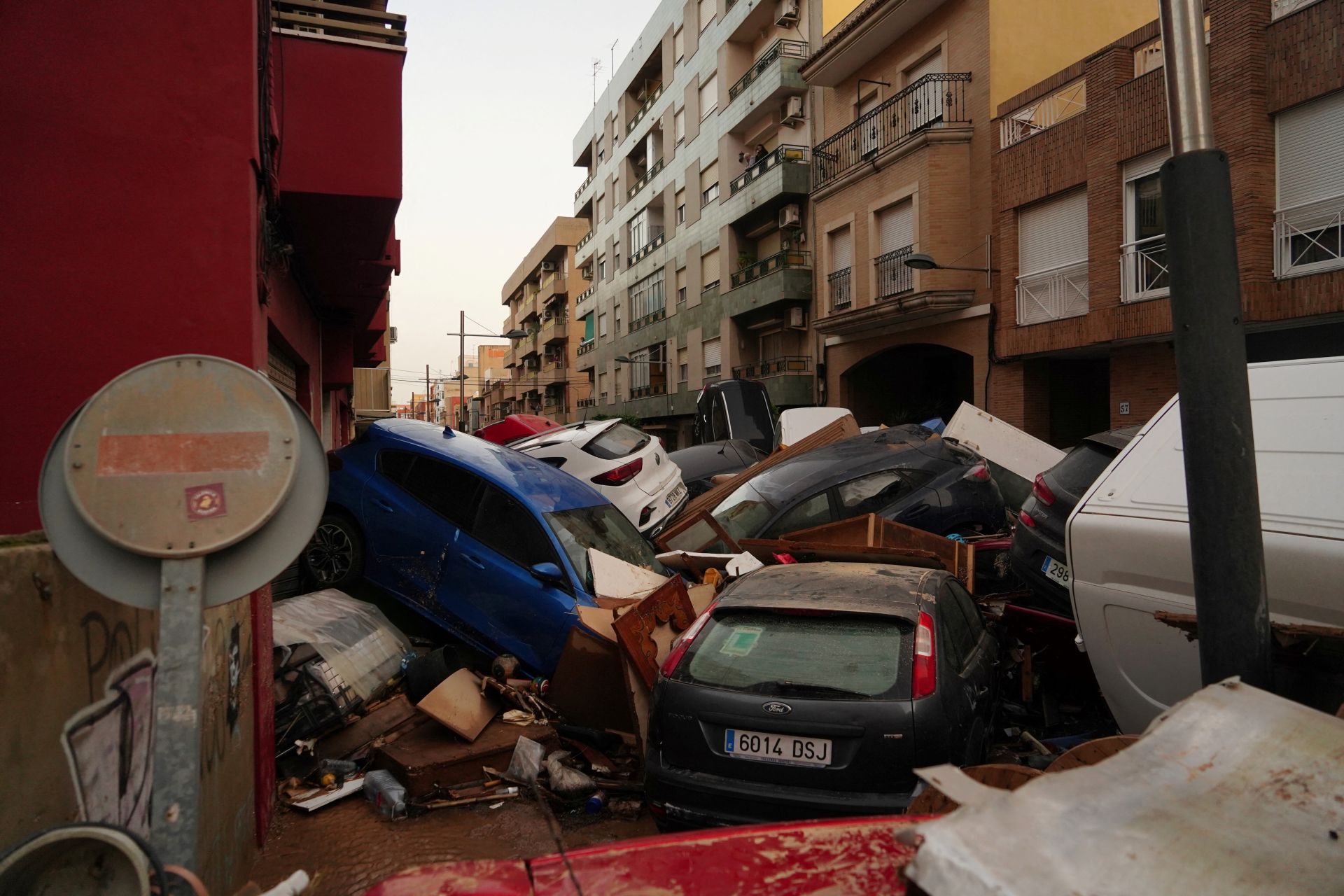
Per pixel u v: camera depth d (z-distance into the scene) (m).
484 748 5.02
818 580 4.63
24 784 2.05
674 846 1.77
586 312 51.75
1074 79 16.16
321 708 5.11
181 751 1.83
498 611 6.25
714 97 32.25
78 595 2.39
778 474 9.50
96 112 3.82
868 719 3.65
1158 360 15.21
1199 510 3.12
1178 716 1.78
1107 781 1.50
